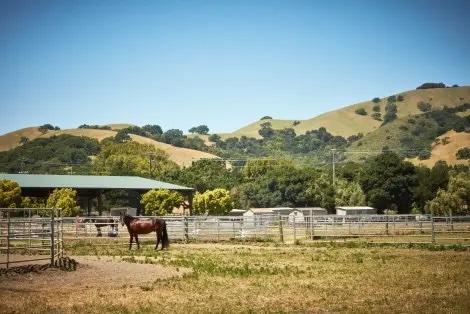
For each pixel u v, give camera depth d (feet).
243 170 365.40
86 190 208.64
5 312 41.50
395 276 60.80
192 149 618.85
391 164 293.84
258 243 111.34
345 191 297.33
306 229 120.57
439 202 259.19
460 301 45.52
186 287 53.93
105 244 109.91
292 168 324.39
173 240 117.29
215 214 234.99
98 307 43.80
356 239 114.32
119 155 416.26
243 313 41.91
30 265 63.10
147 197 205.77
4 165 472.85
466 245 96.73
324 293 50.65
